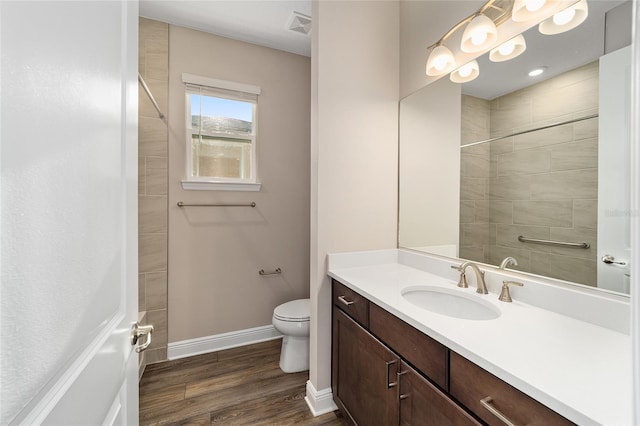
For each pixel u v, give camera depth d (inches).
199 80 83.0
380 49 66.2
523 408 22.7
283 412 60.1
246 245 90.9
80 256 18.2
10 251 12.5
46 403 14.7
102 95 21.4
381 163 66.6
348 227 63.2
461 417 28.1
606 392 20.6
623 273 32.1
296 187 97.7
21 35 13.1
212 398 64.3
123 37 26.2
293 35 86.7
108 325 22.7
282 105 95.2
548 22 39.7
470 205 51.4
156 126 79.3
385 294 44.6
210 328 86.4
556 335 30.1
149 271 78.8
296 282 98.1
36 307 14.2
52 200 15.3
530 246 41.9
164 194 80.3
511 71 44.6
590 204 35.2
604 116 34.1
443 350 30.9
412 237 64.3
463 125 52.7
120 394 25.8
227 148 89.5
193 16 77.9
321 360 61.0
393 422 39.6
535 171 41.4
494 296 43.7
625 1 32.6
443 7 56.1
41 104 14.5
